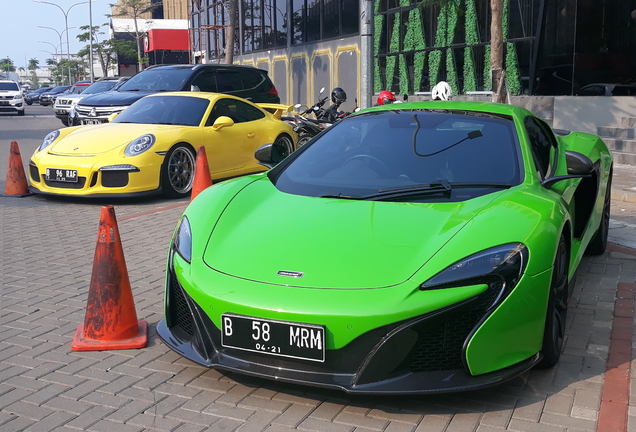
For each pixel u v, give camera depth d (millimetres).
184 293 2902
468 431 2557
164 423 2664
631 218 6867
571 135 5020
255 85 12977
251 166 9188
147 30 60656
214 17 33969
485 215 2887
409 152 3602
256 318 2633
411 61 18234
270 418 2686
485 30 15125
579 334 3600
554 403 2775
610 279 4621
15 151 8305
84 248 5652
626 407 2734
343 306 2541
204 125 8508
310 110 12266
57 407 2811
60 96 23188
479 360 2613
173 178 7980
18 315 3982
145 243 5785
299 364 2643
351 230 2920
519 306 2646
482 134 3641
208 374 3115
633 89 12258
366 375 2570
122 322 3480
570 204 3705
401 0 18219
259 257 2852
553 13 13328
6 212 7258
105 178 7457
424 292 2557
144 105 9023
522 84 14172
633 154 10953
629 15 12188
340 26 21531
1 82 35094
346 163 3650
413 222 2934
